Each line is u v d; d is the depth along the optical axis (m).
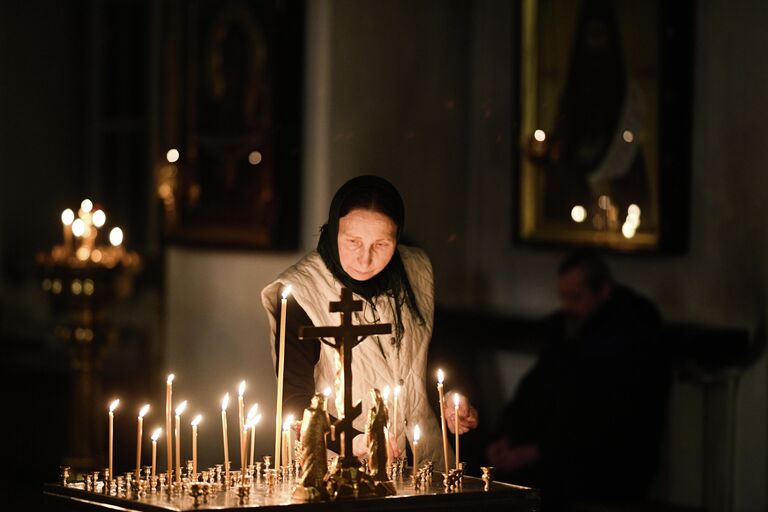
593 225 7.25
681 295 6.94
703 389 6.66
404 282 4.10
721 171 6.75
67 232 8.55
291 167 7.17
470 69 7.80
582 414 6.78
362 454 3.73
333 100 7.02
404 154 7.41
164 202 8.17
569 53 7.37
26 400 11.29
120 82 11.61
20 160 11.62
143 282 11.14
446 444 3.70
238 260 7.60
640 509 6.39
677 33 6.90
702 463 6.68
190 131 7.93
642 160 7.03
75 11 11.77
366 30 7.16
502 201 7.73
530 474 6.87
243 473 3.60
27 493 8.11
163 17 8.27
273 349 4.02
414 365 4.13
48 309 11.91
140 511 3.32
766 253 6.50
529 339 7.10
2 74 11.46
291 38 7.15
